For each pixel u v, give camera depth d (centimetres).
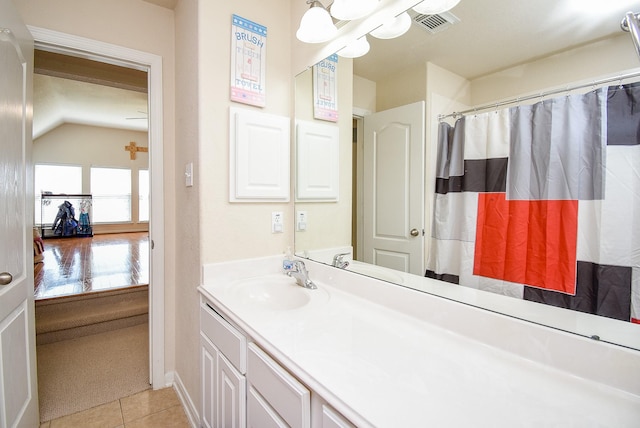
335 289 144
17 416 131
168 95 190
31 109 148
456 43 100
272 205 173
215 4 150
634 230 67
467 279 98
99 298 296
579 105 75
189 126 161
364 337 95
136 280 347
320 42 145
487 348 87
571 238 76
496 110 91
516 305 87
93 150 760
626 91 67
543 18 81
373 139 133
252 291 152
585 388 69
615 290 69
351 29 137
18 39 131
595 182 72
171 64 191
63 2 158
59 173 723
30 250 148
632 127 67
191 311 164
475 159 97
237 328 113
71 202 725
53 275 370
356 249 142
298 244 175
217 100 151
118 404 179
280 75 174
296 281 154
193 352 162
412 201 118
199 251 151
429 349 87
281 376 83
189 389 169
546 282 81
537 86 82
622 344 68
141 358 230
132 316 288
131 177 813
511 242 88
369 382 71
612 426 58
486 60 93
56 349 242
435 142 109
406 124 119
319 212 161
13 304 128
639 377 64
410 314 110
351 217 145
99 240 673
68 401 179
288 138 177
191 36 156
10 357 126
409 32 114
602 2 71
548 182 81
